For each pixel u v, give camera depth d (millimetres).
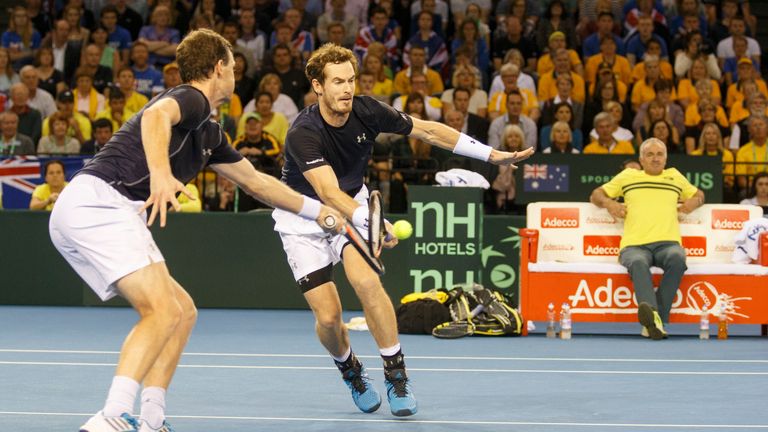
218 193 19375
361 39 23062
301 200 7578
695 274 15117
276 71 21812
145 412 7250
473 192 16328
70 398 9516
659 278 15078
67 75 22641
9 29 23562
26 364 11734
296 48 23062
